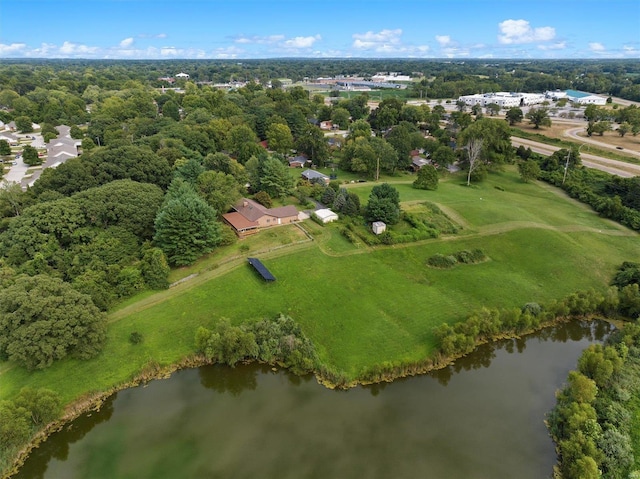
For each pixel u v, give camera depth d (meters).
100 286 56.41
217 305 58.84
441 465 38.22
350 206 84.50
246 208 82.94
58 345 45.66
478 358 52.50
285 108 167.50
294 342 50.72
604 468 35.69
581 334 57.19
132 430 42.16
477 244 76.75
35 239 63.59
